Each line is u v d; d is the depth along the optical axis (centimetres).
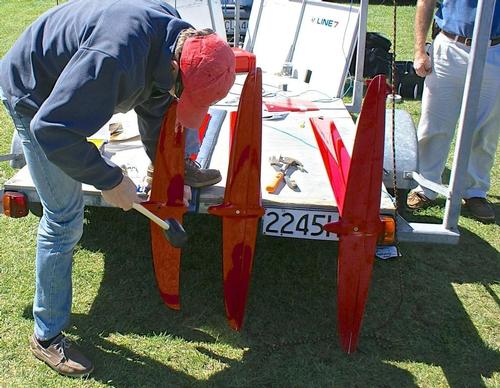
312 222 262
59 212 216
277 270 313
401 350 259
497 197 414
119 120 353
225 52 182
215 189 271
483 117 357
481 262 335
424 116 371
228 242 248
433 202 395
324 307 285
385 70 637
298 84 464
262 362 247
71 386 230
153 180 246
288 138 339
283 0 529
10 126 502
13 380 232
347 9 454
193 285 297
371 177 230
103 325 265
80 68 167
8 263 309
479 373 247
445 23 347
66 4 195
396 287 306
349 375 242
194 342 257
